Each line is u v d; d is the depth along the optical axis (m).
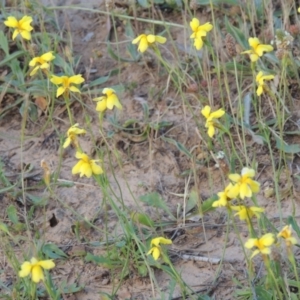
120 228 4.18
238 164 4.41
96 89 5.07
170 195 4.38
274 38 4.86
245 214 3.10
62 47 5.41
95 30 5.55
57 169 4.45
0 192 4.42
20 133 4.92
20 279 3.77
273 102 4.68
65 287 3.88
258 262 3.87
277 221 4.11
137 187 4.46
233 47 4.06
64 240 4.18
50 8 5.40
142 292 3.82
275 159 4.43
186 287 3.67
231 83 4.90
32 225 4.27
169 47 5.27
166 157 4.60
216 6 5.37
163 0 5.49
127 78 5.17
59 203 4.40
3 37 5.09
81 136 4.79
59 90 3.69
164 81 5.08
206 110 3.57
